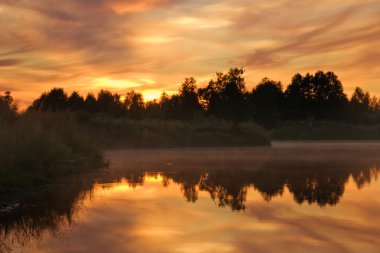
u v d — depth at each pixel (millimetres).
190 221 8039
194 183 13055
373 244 6512
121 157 23719
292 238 6863
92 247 6426
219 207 9336
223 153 27328
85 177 14500
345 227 7562
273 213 8727
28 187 12117
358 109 123812
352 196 10734
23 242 6707
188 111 65312
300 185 12570
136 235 7066
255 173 15719
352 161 20953
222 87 67750
